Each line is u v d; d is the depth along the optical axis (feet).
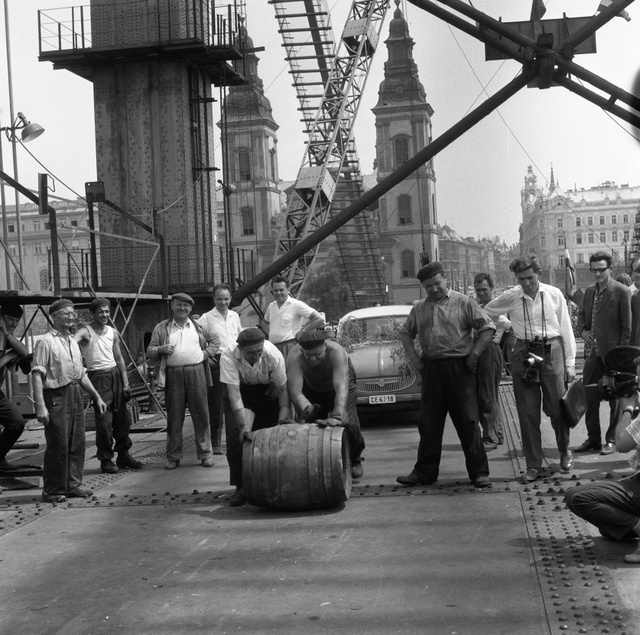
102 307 33.04
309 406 25.70
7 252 46.34
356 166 150.41
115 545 21.77
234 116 415.85
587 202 593.01
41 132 57.31
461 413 26.50
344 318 47.34
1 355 31.12
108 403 33.01
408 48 409.08
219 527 23.11
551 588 16.70
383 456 33.60
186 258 67.67
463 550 19.62
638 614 15.17
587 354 32.55
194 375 33.45
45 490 28.02
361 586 17.39
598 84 57.72
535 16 59.06
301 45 118.62
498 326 33.96
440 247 613.52
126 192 68.49
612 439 31.19
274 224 418.72
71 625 16.06
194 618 16.05
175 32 66.59
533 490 25.62
